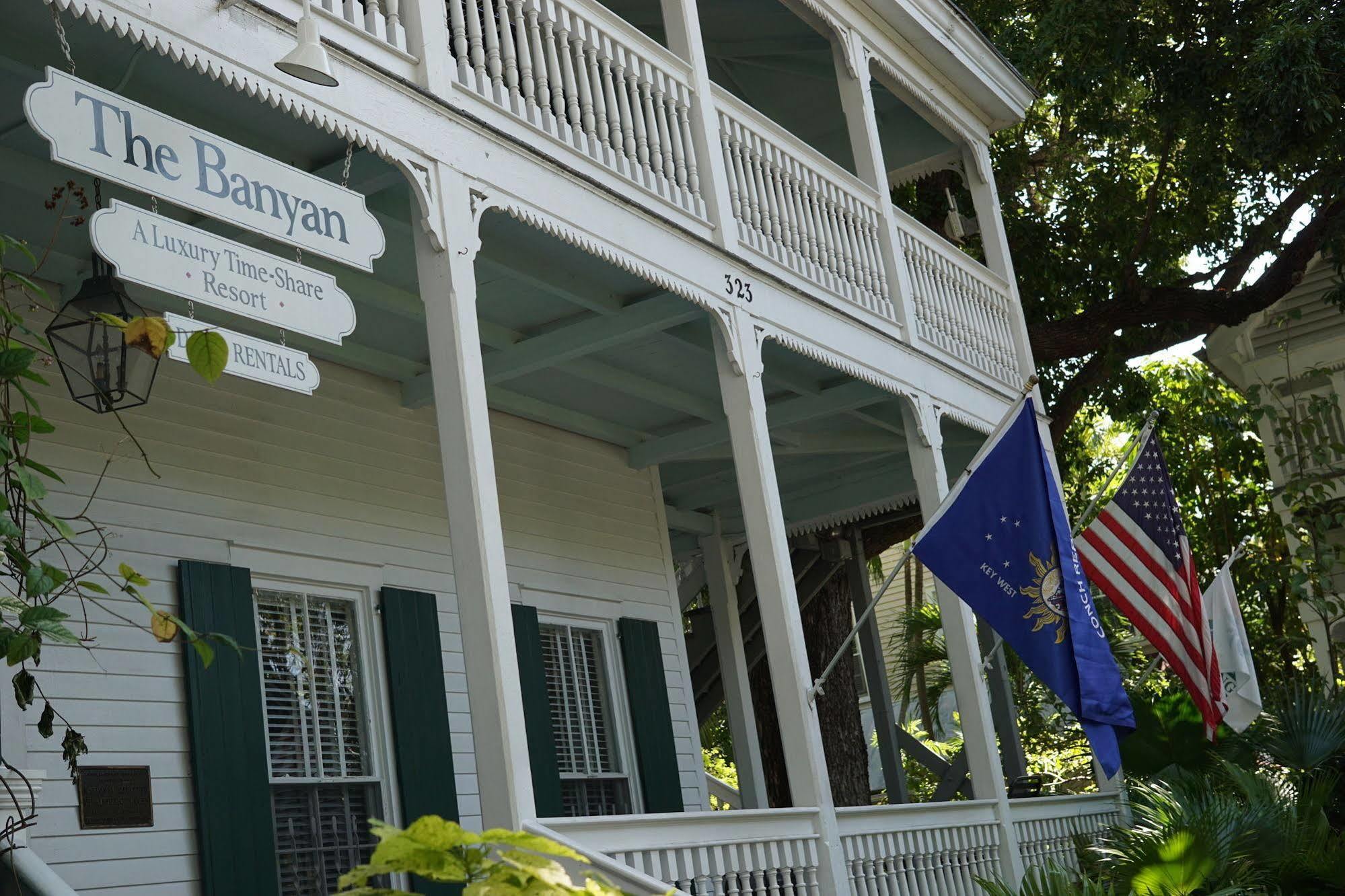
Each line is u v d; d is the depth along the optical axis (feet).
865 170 35.91
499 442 34.78
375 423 30.60
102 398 17.06
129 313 18.58
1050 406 58.08
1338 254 52.13
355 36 20.86
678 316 28.68
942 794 50.19
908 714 82.84
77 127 15.99
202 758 23.93
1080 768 64.13
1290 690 55.93
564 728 34.12
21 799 15.47
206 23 18.30
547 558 35.01
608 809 34.71
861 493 45.09
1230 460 68.44
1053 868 30.48
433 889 27.02
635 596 37.91
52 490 23.26
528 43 25.09
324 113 19.75
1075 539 36.63
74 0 16.60
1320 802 36.42
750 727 44.29
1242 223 58.18
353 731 27.96
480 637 19.60
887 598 93.97
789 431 39.19
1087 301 58.18
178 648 24.54
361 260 19.43
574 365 32.65
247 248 17.90
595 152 25.50
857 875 27.48
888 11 37.29
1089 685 29.22
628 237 25.75
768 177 31.45
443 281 21.03
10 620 15.16
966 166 43.34
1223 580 42.27
